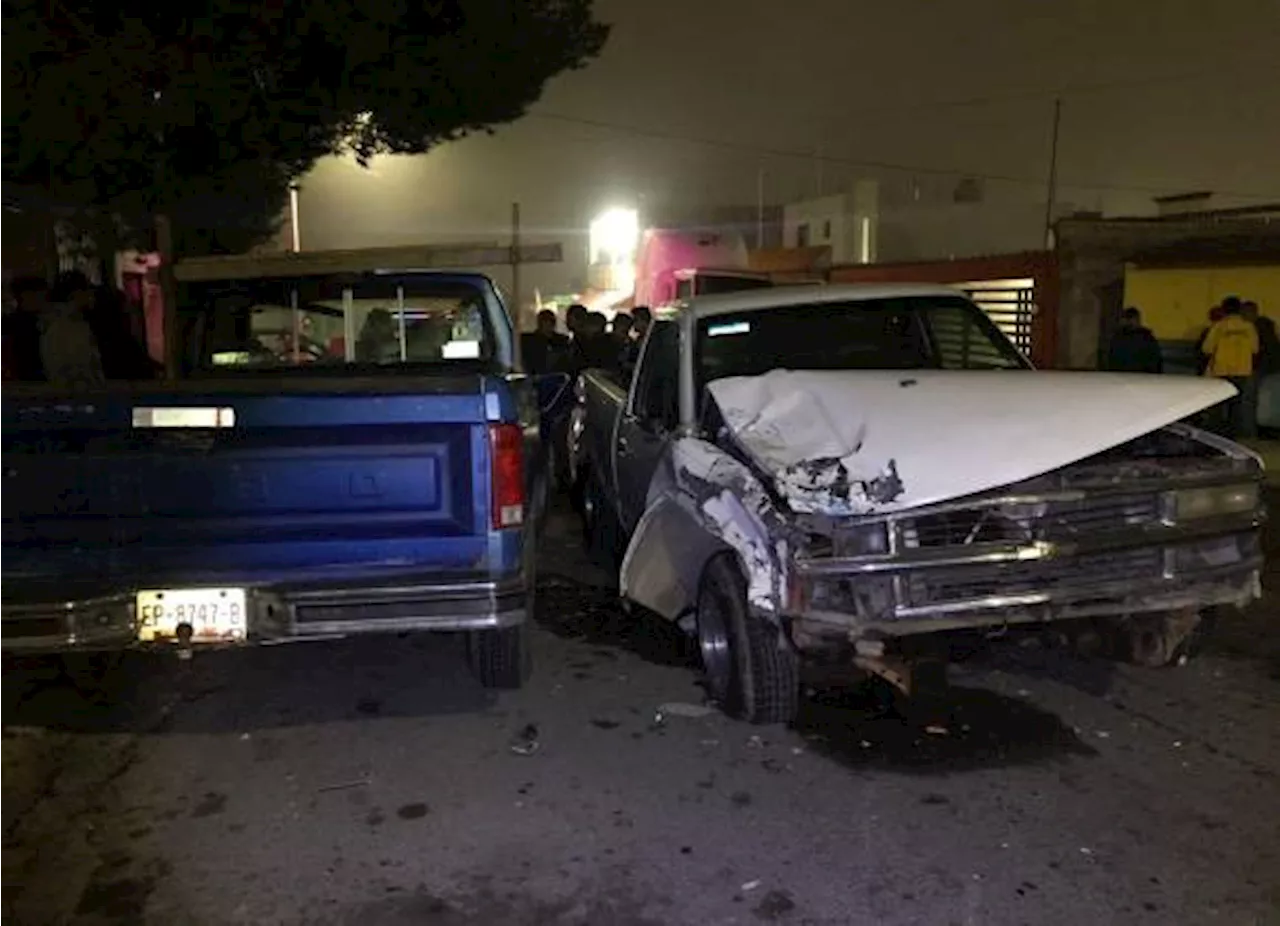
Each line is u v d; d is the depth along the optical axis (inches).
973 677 206.8
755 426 187.3
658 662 224.4
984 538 168.6
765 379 197.2
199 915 132.6
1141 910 128.6
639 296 1267.2
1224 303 550.3
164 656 229.8
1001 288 782.5
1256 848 142.3
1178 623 197.6
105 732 189.6
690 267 1176.2
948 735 180.9
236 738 186.2
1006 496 165.6
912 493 161.6
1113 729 181.8
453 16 464.8
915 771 167.8
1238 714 187.3
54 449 166.1
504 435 173.2
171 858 146.1
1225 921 126.0
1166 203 906.1
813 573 163.6
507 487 173.8
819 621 165.5
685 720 190.9
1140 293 656.4
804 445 178.9
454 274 253.6
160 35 389.4
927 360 249.1
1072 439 169.3
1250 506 183.3
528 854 145.6
